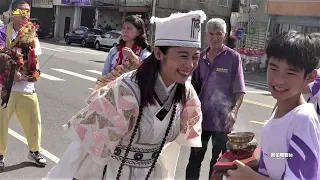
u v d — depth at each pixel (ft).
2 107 14.17
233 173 6.09
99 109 6.88
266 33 69.31
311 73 5.70
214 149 12.69
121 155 7.34
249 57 61.05
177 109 7.39
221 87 12.66
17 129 19.65
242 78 12.83
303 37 5.63
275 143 5.66
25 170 14.70
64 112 24.63
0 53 13.61
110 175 7.30
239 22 69.31
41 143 17.97
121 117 6.81
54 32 114.83
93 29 93.09
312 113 5.45
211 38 12.53
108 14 103.55
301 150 5.29
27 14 14.02
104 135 6.87
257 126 22.54
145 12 88.22
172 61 6.86
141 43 12.84
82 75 42.63
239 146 6.63
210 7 81.20
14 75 13.80
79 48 83.61
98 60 59.52
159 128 7.18
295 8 65.98
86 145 6.95
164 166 8.14
